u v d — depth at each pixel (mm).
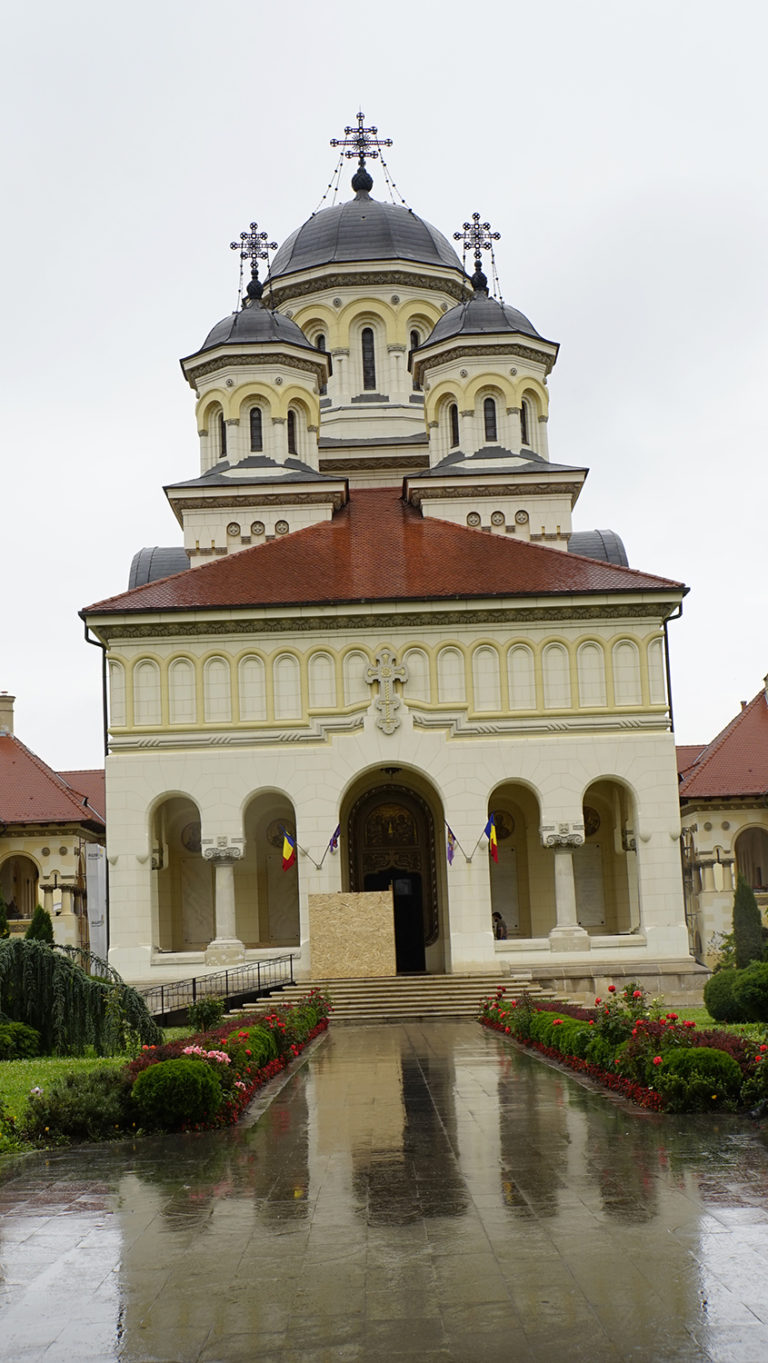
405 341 73500
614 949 52781
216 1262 13273
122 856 53000
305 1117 23078
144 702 53969
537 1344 10523
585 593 54125
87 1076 22703
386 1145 19688
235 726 53719
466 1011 47188
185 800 58312
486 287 71000
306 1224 14680
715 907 64625
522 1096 24859
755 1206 14945
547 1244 13430
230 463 65875
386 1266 12836
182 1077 22125
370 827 59844
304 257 75750
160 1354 10672
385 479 72250
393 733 53656
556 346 68062
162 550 73812
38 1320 11672
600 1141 19547
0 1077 29266
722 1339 10531
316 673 54250
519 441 66562
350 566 57750
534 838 59062
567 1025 31469
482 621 54500
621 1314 11195
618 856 59031
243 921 57500
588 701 54219
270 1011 37094
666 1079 22531
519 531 65000
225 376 66312
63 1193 17094
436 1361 10227
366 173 81500
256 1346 10750
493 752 53656
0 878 71438
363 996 48656
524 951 52750
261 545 60625
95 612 53781
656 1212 14727
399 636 54406
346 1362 10289
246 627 54219
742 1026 36188
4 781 68000
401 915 59438
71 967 34719
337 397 73375
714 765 66312
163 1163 19047
